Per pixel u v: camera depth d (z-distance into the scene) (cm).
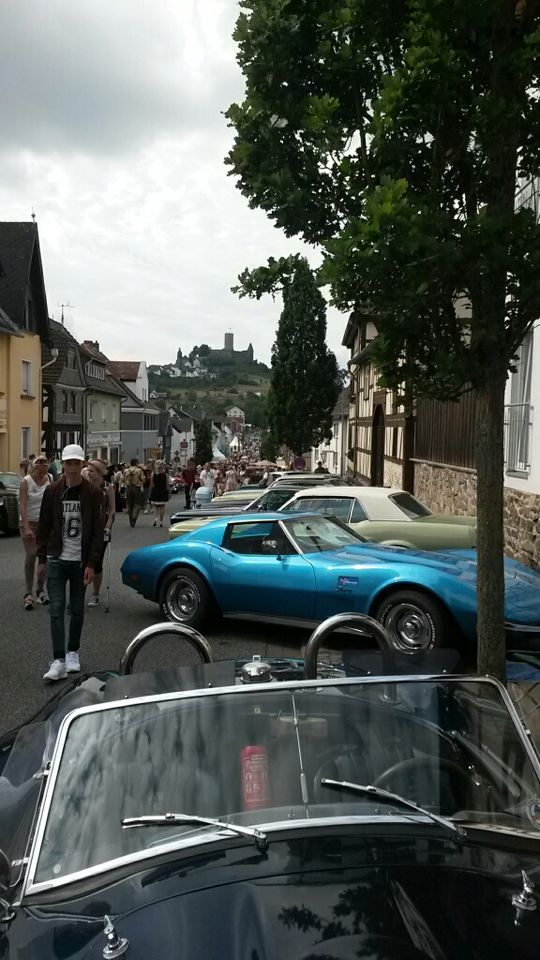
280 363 4762
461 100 425
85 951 190
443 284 417
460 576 730
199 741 263
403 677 296
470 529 1008
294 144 475
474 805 255
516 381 1233
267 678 299
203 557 869
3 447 3550
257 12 461
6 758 319
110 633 903
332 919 196
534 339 1143
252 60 468
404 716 282
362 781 257
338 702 282
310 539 847
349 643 767
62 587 712
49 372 4369
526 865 231
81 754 258
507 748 280
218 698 278
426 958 183
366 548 854
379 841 233
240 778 254
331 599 776
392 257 389
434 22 399
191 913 200
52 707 349
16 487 2241
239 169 484
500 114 399
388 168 432
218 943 189
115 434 6819
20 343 3719
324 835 235
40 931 202
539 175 449
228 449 15975
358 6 434
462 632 716
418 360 466
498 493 443
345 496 1113
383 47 454
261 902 203
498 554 442
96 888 217
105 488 1055
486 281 422
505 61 413
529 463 1170
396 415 2481
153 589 907
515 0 415
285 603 809
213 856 226
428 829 242
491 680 300
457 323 448
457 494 1694
